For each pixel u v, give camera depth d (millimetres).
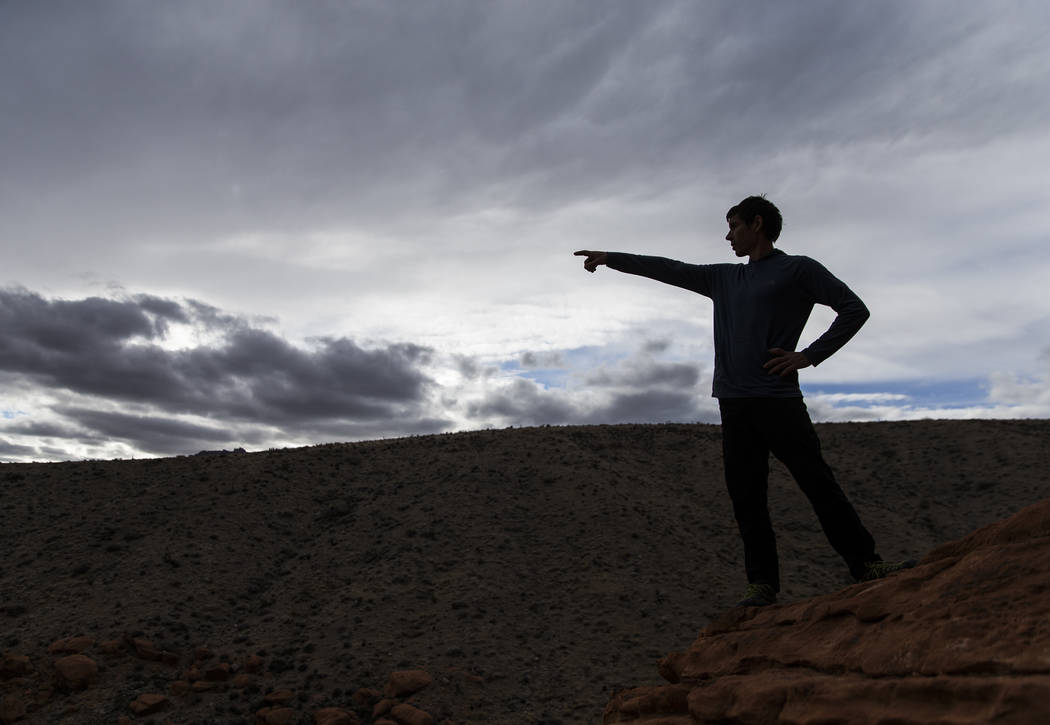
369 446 27219
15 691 11938
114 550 17844
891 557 19969
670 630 14805
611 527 19562
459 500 20812
